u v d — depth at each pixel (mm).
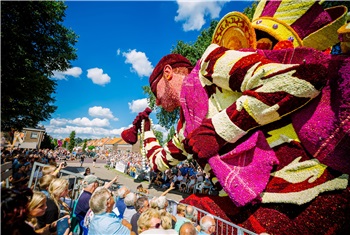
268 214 3297
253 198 3223
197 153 3742
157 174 14719
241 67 3469
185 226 2492
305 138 3162
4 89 10758
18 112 11969
